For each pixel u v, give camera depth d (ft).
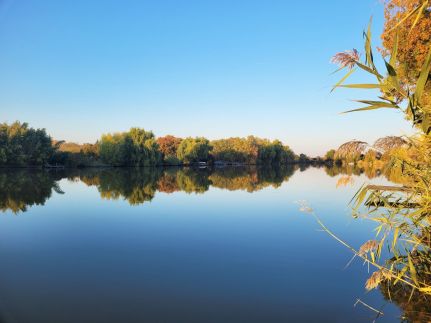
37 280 21.27
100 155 209.46
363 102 10.09
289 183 99.14
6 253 27.58
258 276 21.62
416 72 12.90
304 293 18.48
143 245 30.25
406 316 14.39
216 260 25.48
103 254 27.37
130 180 110.32
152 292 19.35
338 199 59.06
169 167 241.35
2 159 158.71
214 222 40.78
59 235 34.24
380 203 13.85
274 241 30.91
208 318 16.02
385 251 22.76
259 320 15.75
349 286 18.92
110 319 15.94
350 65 10.78
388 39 28.14
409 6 24.72
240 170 210.79
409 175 13.03
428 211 11.69
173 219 42.88
